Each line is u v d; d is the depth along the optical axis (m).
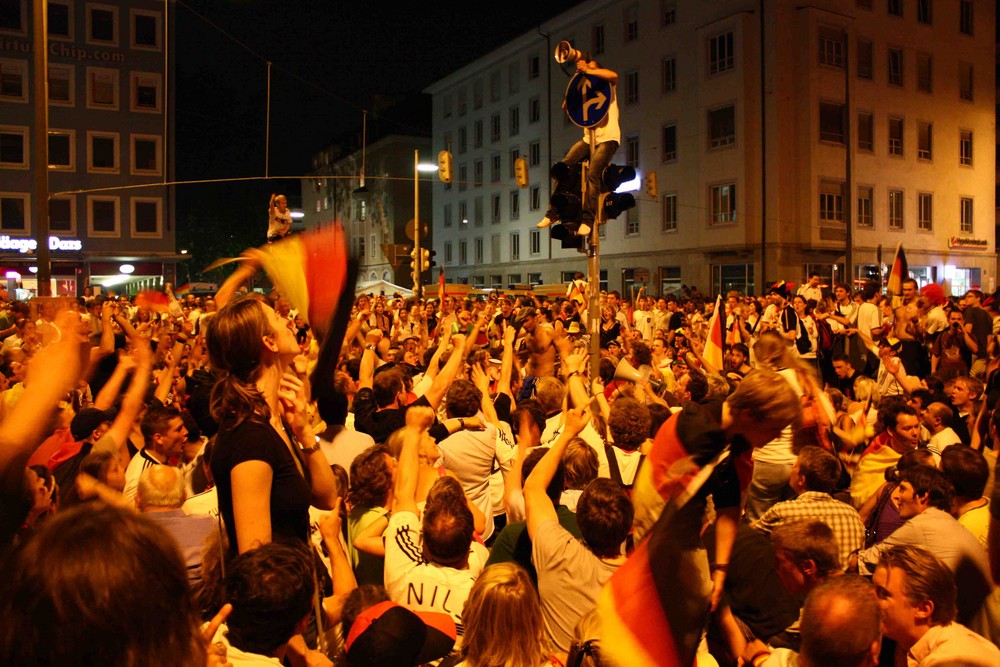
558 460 3.72
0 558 1.22
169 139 44.50
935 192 42.44
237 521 2.48
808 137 37.00
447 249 62.50
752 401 2.67
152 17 43.97
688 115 40.38
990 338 10.09
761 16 37.25
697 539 2.65
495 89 55.91
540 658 2.85
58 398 1.75
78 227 42.84
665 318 18.47
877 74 39.75
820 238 37.47
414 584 3.47
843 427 6.43
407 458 3.95
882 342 9.74
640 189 43.28
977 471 4.41
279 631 2.41
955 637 3.01
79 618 1.10
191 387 7.22
